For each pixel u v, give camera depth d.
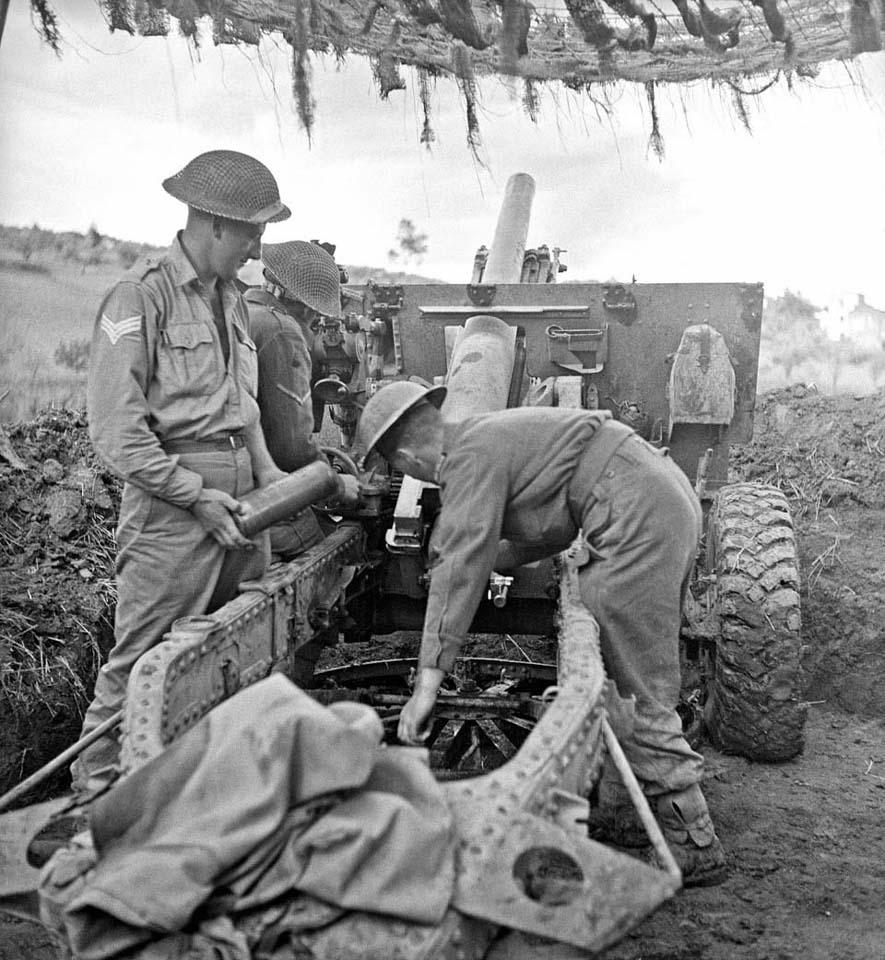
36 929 3.15
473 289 4.96
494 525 2.90
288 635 3.30
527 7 5.27
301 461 3.94
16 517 5.07
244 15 5.35
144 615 3.30
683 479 3.33
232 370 3.43
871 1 5.30
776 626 4.15
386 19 5.56
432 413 3.08
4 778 3.94
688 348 4.60
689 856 3.34
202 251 3.34
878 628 5.25
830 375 8.33
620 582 3.12
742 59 5.79
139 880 1.78
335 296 4.02
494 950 1.96
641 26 5.55
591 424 3.13
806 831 3.76
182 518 3.28
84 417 6.15
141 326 3.21
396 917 1.78
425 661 2.80
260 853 1.84
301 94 5.55
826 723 4.92
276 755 1.86
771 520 4.33
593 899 1.85
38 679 4.17
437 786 1.98
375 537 4.23
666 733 3.29
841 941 3.03
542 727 2.29
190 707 2.64
